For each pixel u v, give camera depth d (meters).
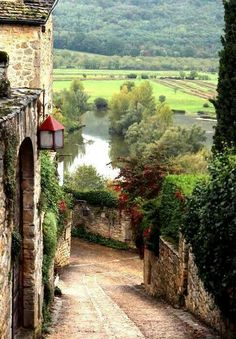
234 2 19.45
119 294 18.95
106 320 13.62
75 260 26.56
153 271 19.00
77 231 30.56
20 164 10.86
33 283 11.18
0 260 8.02
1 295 8.12
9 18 14.66
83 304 16.00
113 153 60.53
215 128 20.27
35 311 11.27
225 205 11.33
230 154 14.15
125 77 102.12
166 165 21.94
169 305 16.44
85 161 56.56
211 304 12.97
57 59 106.94
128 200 21.77
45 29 16.62
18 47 15.05
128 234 28.88
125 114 68.75
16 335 10.78
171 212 17.45
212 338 12.04
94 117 83.56
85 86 92.19
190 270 15.02
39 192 11.77
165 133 51.41
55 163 18.44
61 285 20.22
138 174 21.77
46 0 15.38
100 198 29.58
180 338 12.09
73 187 34.72
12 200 8.46
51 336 11.90
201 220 12.18
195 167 38.50
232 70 19.66
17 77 15.11
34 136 10.70
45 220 13.50
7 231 8.42
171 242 17.20
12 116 8.12
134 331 12.54
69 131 63.91
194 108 79.25
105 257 27.44
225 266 11.28
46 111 17.36
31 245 11.12
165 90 91.62
